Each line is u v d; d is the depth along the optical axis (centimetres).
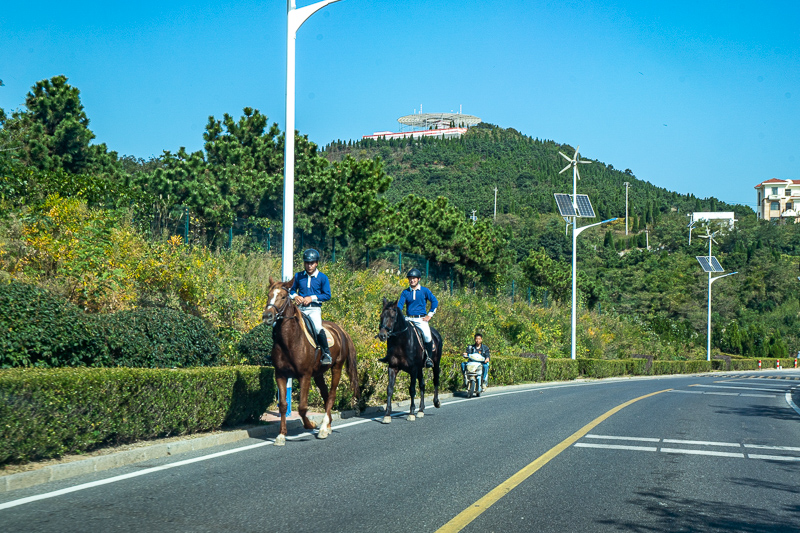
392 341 1262
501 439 1038
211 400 967
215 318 1545
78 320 950
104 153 2644
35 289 930
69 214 1456
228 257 2038
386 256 3191
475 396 1900
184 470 754
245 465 792
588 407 1591
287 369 985
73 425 743
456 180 18200
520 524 574
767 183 15600
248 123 2853
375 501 635
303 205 2595
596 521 591
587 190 18300
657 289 8519
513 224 11519
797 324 9188
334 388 1083
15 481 648
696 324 8106
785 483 782
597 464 855
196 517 565
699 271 9381
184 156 2555
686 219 14138
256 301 1756
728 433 1199
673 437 1119
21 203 1518
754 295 10050
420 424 1210
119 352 1028
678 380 3562
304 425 1059
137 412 834
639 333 5741
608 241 12562
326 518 573
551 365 2995
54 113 2456
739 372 5922
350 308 2122
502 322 3575
